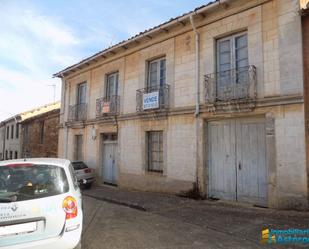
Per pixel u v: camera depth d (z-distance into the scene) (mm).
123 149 13625
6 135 32500
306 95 7859
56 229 4043
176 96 11289
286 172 8008
